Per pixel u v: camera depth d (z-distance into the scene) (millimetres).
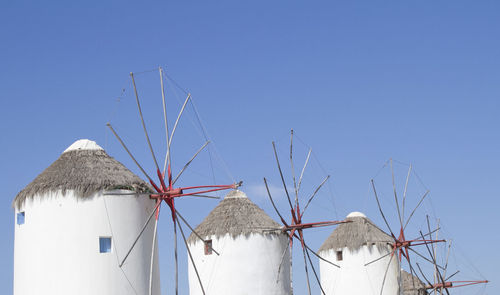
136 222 24047
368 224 39000
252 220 31016
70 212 23203
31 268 23281
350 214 39969
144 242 24203
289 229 28609
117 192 23797
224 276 30234
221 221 31062
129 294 23359
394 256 38250
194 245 31469
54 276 22906
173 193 22766
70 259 22922
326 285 39125
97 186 23453
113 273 23188
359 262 37781
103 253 23188
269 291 30266
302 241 28500
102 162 24672
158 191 22922
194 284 31312
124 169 25000
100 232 23266
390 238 38250
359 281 37625
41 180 23922
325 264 39312
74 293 22734
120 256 23438
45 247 23125
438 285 39125
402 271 43438
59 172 23984
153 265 24469
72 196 23281
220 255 30453
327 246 39219
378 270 37594
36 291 23047
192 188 23000
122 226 23672
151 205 24828
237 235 30438
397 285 37844
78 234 23062
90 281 22844
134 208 24094
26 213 23781
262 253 30484
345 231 38969
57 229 23141
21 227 23938
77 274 22844
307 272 28047
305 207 29016
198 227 31797
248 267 30219
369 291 37375
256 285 30141
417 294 41875
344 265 38250
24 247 23656
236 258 30281
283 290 30781
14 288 24141
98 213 23344
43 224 23297
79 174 23781
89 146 25328
